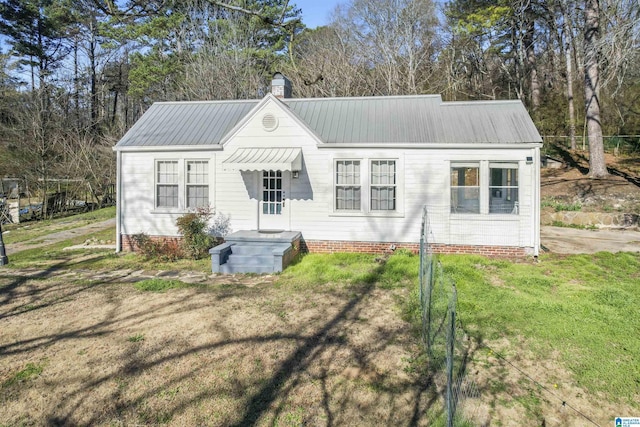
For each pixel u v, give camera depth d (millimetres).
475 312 7551
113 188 30781
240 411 4832
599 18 19516
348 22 34469
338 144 13086
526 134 12516
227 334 6977
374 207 13297
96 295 9258
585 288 9125
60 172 26906
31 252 14594
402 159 12938
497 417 4656
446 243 12836
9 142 29250
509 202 12555
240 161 12633
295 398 5082
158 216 14188
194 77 28859
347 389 5270
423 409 4812
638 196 18797
